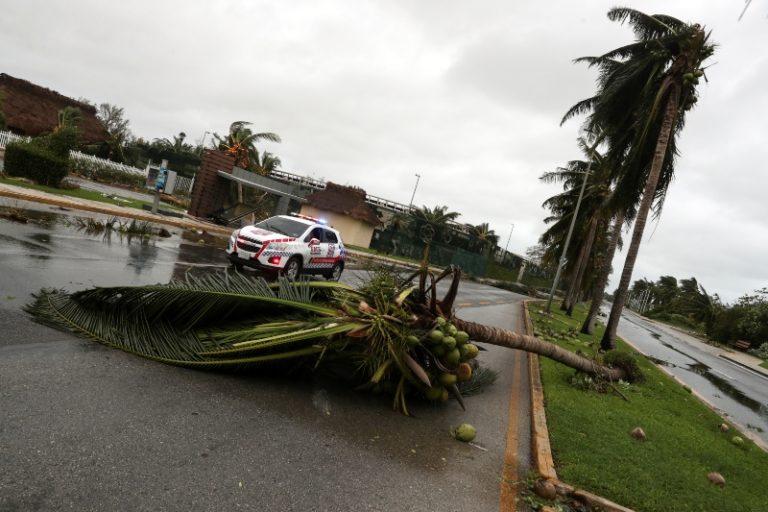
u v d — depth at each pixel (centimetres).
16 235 935
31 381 380
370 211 4391
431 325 547
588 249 3092
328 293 600
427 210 5722
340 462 382
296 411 461
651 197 1517
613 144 1881
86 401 371
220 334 504
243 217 2583
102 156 4397
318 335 478
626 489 433
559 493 416
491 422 591
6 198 1370
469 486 402
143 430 350
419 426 515
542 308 3069
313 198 4091
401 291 568
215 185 2527
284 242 1241
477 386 698
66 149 2162
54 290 589
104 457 305
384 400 568
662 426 697
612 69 1844
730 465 589
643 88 1599
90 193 2186
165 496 282
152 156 5594
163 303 502
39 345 452
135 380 430
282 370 535
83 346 475
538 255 8344
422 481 388
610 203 1819
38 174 1947
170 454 328
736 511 439
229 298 509
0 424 312
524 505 391
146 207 2184
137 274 871
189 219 2242
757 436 901
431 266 4959
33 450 294
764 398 1706
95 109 4462
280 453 370
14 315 510
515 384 823
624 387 934
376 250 4531
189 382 458
